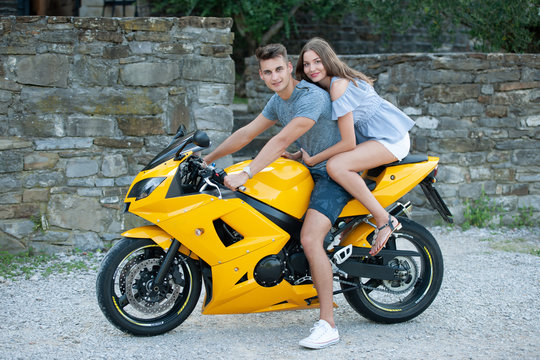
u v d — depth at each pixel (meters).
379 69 6.77
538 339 3.55
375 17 8.70
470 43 11.98
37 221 5.35
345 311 4.12
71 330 3.70
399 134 3.65
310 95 3.41
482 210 6.67
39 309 4.08
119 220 5.49
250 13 9.41
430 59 6.43
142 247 3.51
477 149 6.60
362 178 3.85
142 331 3.55
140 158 5.48
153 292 3.51
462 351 3.38
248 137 3.79
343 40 11.69
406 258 3.86
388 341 3.54
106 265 3.43
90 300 4.27
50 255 5.34
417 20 11.71
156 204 3.38
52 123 5.30
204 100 5.53
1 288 4.52
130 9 9.89
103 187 5.44
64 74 5.27
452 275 4.90
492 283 4.68
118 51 5.34
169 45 5.41
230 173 3.64
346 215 3.63
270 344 3.50
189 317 3.98
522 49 8.09
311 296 3.61
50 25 5.21
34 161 5.29
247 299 3.51
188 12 9.41
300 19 11.48
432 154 6.54
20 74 5.20
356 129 3.73
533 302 4.23
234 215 3.46
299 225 3.61
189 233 3.40
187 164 3.45
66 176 5.37
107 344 3.47
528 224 6.71
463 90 6.50
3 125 5.21
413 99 6.56
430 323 3.85
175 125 5.50
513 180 6.71
